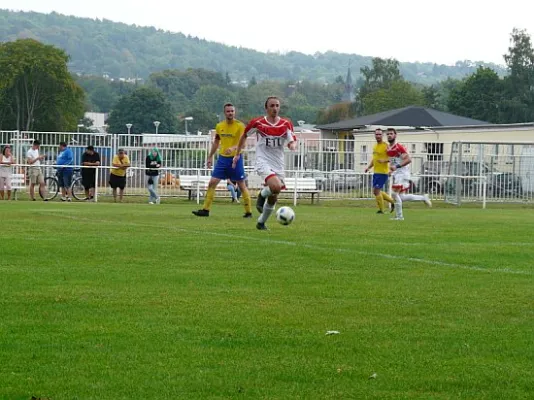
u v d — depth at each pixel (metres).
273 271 12.03
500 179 38.62
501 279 11.58
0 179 34.91
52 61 95.19
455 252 14.62
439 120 66.31
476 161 38.69
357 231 18.67
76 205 29.47
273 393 6.45
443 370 7.07
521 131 51.91
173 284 10.80
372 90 126.62
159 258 13.19
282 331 8.30
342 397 6.38
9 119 96.81
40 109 96.62
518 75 96.44
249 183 37.81
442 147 43.25
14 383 6.61
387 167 27.84
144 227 18.69
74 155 40.97
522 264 13.20
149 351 7.51
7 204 29.45
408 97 117.81
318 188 36.56
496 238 17.59
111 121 129.38
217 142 22.53
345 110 127.81
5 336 7.96
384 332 8.32
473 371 7.05
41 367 7.02
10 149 36.59
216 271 11.94
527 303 9.84
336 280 11.31
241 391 6.48
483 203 35.75
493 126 52.84
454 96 99.31
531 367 7.18
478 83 98.38
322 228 19.33
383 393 6.48
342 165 40.75
